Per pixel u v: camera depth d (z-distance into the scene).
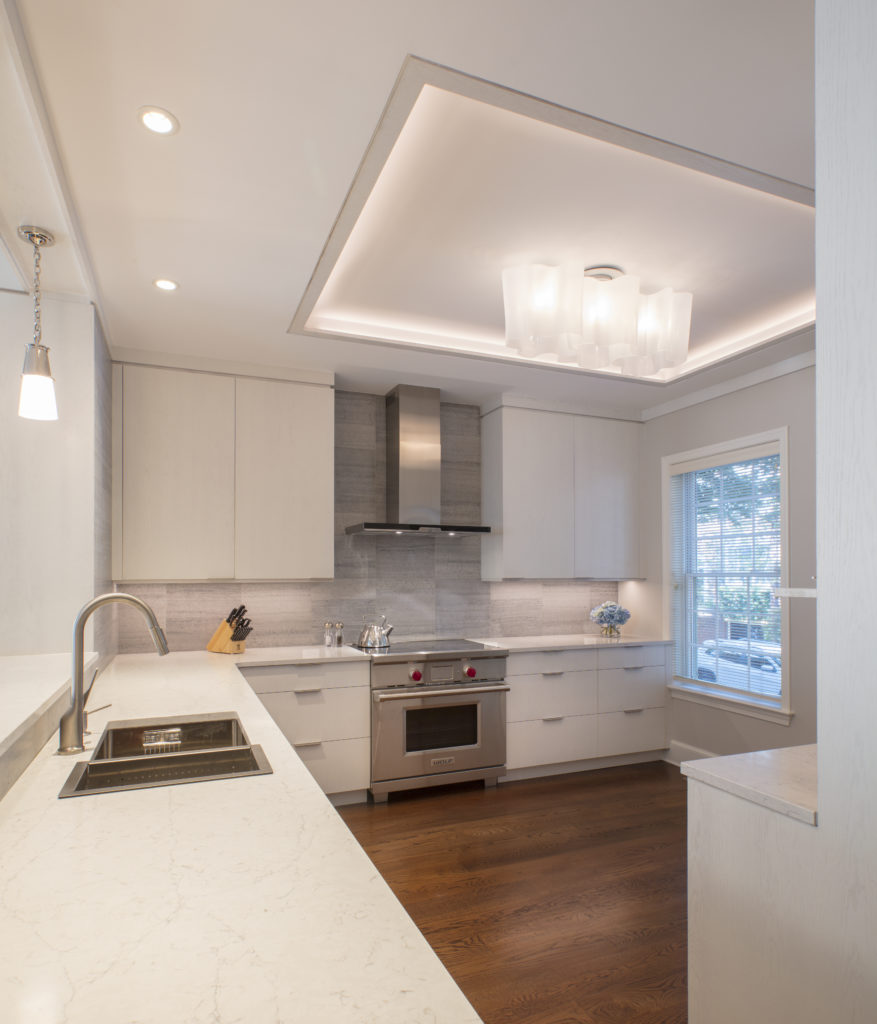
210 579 3.59
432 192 2.21
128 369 3.49
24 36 1.39
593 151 1.99
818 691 1.29
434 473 4.19
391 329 3.53
